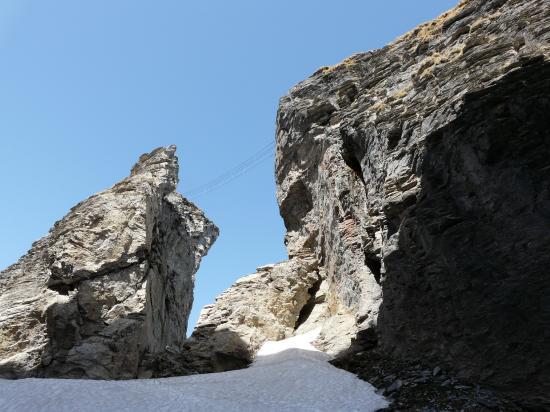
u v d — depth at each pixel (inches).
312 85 1771.7
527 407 643.5
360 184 1264.8
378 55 1657.2
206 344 1333.7
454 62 978.7
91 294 1354.6
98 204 1573.6
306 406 728.3
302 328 1455.5
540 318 659.4
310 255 1642.5
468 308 740.7
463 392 689.6
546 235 671.8
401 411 682.2
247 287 1536.7
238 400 772.6
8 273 1577.3
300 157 1712.6
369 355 922.1
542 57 748.0
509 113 729.6
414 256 839.7
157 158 1879.9
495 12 1046.4
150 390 803.4
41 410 677.3
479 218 748.6
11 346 1294.3
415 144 916.0
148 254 1535.4
